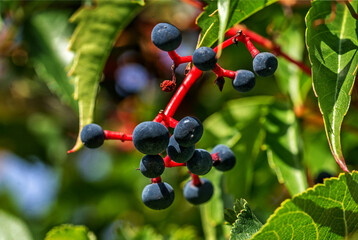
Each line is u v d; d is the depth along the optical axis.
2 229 0.42
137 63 0.44
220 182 0.35
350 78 0.27
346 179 0.28
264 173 0.36
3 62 0.44
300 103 0.35
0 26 0.39
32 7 0.39
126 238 0.38
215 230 0.34
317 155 0.37
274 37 0.36
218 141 0.36
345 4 0.28
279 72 0.36
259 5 0.29
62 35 0.38
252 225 0.29
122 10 0.34
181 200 0.44
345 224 0.28
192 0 0.33
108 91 0.45
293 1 0.36
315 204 0.28
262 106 0.35
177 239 0.38
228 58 0.39
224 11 0.27
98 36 0.34
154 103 0.44
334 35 0.28
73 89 0.37
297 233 0.28
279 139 0.34
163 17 0.42
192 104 0.42
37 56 0.38
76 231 0.35
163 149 0.27
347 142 0.38
